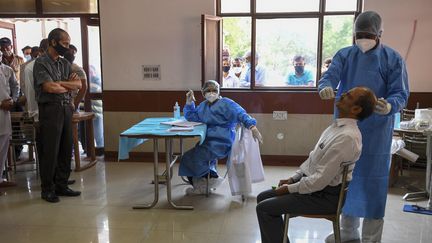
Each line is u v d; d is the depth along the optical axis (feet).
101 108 17.85
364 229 8.41
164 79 16.65
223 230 9.68
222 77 16.69
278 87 16.38
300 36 15.92
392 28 15.07
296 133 16.21
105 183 13.65
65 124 11.93
